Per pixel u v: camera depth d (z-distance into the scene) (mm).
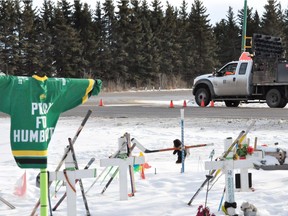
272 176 10109
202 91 31094
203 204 7914
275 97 28234
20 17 63500
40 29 65688
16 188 9023
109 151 14992
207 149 14812
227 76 29625
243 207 7188
